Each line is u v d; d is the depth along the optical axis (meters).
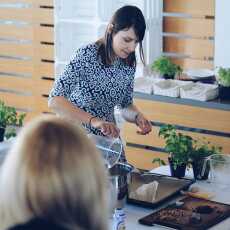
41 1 5.73
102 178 1.44
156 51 5.37
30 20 5.83
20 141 1.41
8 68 6.05
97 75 3.34
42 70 5.86
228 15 4.91
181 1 5.35
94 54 3.33
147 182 3.08
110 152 2.87
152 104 4.43
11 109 3.68
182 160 3.17
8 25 5.97
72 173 1.40
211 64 5.33
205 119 4.28
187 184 3.03
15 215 1.40
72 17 5.42
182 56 5.45
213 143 4.27
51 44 5.77
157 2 5.32
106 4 5.22
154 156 4.49
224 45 4.98
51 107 3.37
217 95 4.33
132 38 3.24
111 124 3.22
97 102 3.39
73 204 1.41
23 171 1.39
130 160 4.60
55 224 1.41
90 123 3.25
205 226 2.62
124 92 3.45
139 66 5.02
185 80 4.61
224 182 3.14
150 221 2.68
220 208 2.80
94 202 1.43
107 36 3.30
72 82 3.36
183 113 4.34
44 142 1.40
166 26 5.45
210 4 5.23
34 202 1.39
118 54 3.30
